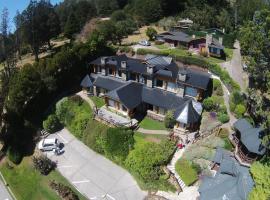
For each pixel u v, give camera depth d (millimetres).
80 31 121312
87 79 73938
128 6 136875
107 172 55250
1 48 89812
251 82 61531
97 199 50000
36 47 101250
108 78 73062
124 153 55344
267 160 45469
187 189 47500
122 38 98188
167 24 114375
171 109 61125
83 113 66188
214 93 65750
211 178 44875
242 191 41438
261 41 47062
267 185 38219
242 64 72875
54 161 58781
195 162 50594
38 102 72562
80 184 53250
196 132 57406
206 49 80062
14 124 67750
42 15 102438
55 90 75250
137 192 50219
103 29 95438
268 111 50062
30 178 56781
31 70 70062
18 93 66938
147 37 102062
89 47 82250
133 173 53312
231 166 45375
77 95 72750
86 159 58719
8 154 63156
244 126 50656
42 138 65125
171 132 58562
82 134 63375
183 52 82125
